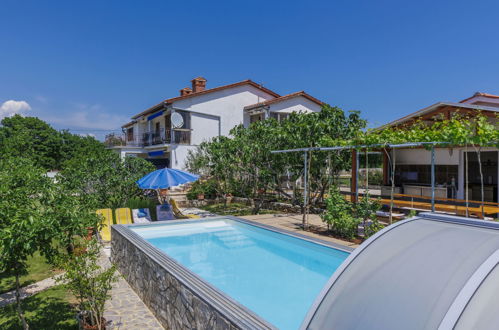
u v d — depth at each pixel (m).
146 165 16.75
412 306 2.02
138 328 5.35
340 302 2.38
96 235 9.98
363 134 9.74
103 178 14.43
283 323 5.28
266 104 25.02
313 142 13.30
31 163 7.06
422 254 2.39
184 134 24.66
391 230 2.89
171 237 10.39
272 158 14.44
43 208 4.69
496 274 1.95
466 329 1.72
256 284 6.90
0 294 6.74
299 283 6.93
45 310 6.01
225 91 26.16
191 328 4.43
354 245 8.30
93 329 4.95
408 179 14.75
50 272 7.93
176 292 4.93
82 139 42.12
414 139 8.14
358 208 9.11
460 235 2.50
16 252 4.23
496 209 8.78
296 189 16.75
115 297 6.64
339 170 14.91
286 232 9.06
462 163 12.58
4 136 34.34
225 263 8.20
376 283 2.33
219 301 4.01
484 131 6.82
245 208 17.31
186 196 19.56
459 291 1.92
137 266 6.85
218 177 16.92
